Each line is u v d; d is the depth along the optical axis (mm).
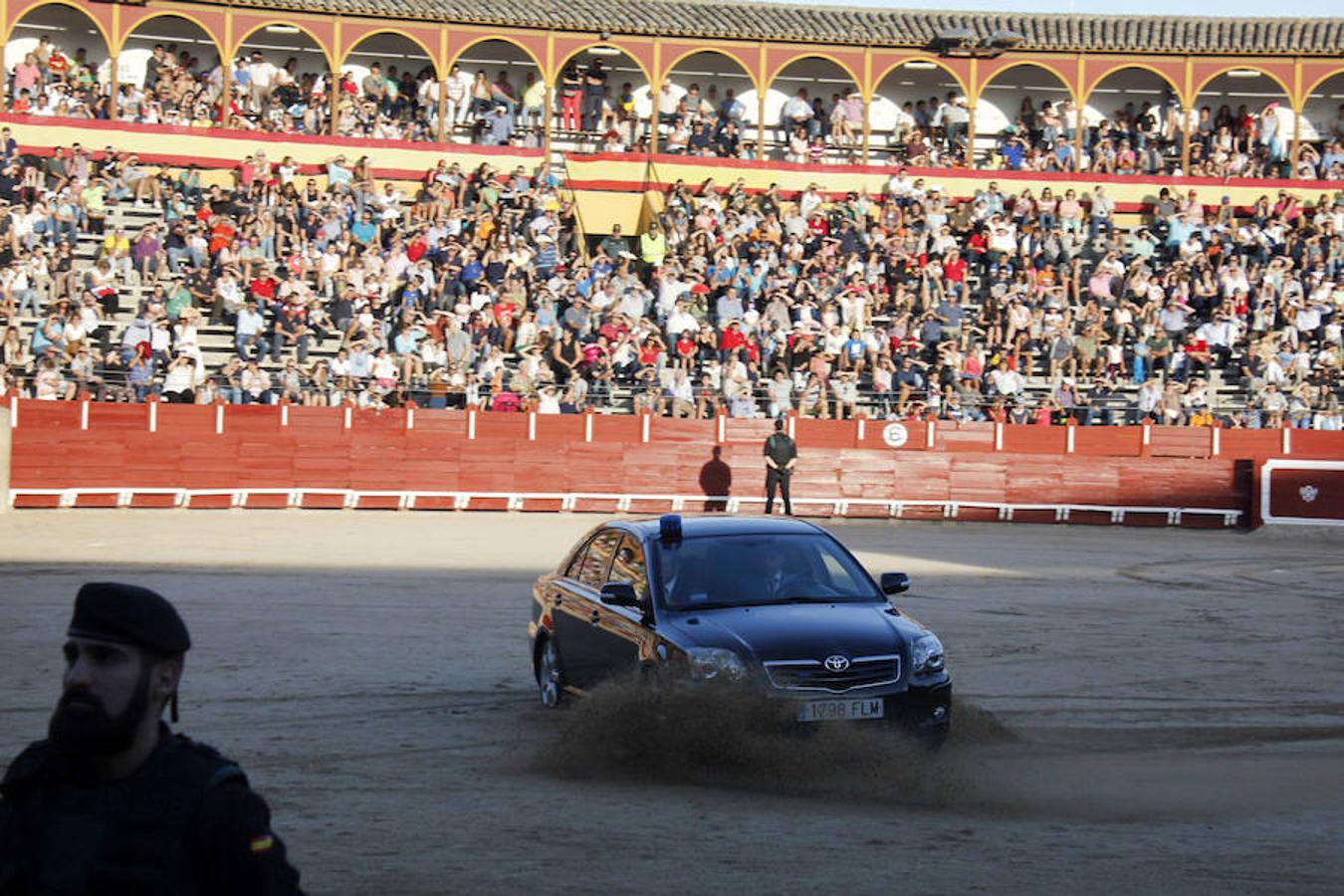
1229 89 43094
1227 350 35281
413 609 16844
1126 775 9219
